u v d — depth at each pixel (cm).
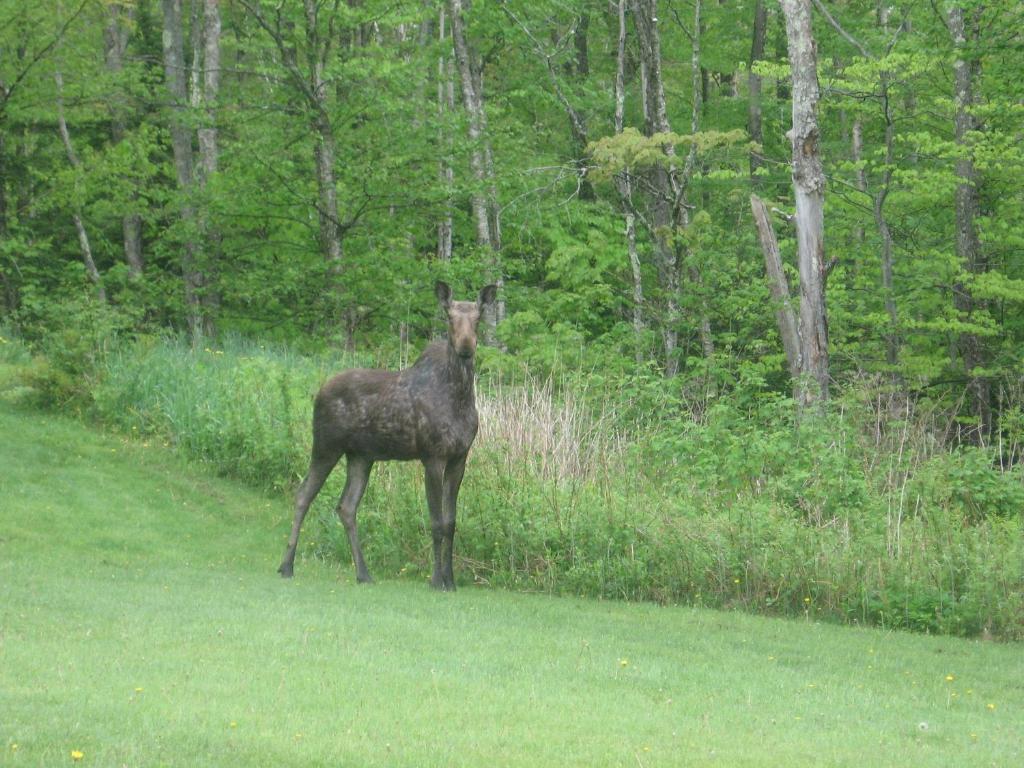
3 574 1130
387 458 1265
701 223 2384
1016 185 2342
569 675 851
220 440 1755
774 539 1252
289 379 1847
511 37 2777
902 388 2216
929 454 1634
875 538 1230
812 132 1852
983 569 1155
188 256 2553
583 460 1509
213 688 739
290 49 2464
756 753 670
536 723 709
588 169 2517
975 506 1408
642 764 632
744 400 1814
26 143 2720
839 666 956
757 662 944
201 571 1260
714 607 1229
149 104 2872
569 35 2984
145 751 595
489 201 2716
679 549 1263
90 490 1561
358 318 2517
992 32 1942
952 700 860
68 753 583
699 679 870
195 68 2611
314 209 2545
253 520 1563
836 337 2277
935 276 2325
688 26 3225
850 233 2516
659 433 1650
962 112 2244
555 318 2597
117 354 1983
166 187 2738
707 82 3656
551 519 1329
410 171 2481
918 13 2359
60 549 1324
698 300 2330
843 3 3291
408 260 2459
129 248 2819
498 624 1039
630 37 3378
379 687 773
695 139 2256
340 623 988
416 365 1241
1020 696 892
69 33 2569
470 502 1369
